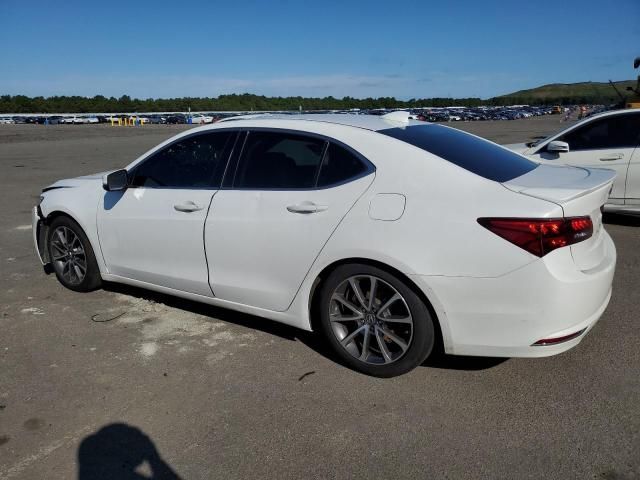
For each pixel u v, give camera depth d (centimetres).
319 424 283
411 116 395
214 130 387
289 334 393
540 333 280
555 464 248
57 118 9219
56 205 467
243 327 405
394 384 320
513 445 262
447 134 371
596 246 309
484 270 280
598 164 698
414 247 294
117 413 296
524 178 315
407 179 305
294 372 338
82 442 271
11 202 966
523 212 274
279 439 271
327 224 321
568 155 716
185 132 402
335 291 329
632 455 252
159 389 319
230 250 363
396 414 290
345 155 328
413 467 249
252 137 369
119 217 424
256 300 363
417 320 304
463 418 285
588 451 256
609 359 344
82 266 471
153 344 379
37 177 1327
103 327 407
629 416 283
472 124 5325
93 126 7338
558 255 275
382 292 321
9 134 4325
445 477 242
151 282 423
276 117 374
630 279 498
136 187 418
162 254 403
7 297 472
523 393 307
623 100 1135
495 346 290
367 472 247
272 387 320
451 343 299
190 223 380
